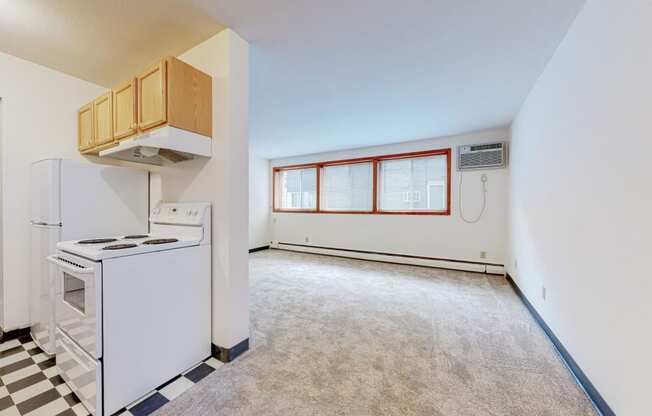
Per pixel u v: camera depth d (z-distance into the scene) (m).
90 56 2.03
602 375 1.34
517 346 1.98
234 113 1.77
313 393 1.46
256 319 2.46
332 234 5.56
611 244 1.29
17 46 1.89
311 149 5.37
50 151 2.19
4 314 2.00
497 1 1.51
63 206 1.85
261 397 1.43
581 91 1.60
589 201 1.50
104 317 1.29
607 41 1.34
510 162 3.71
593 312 1.44
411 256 4.71
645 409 1.05
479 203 4.14
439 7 1.55
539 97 2.38
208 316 1.79
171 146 1.56
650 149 1.04
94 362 1.27
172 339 1.58
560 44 1.90
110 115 1.96
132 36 1.79
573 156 1.70
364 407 1.36
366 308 2.73
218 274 1.79
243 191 1.84
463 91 2.69
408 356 1.84
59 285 1.56
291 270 4.35
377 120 3.59
